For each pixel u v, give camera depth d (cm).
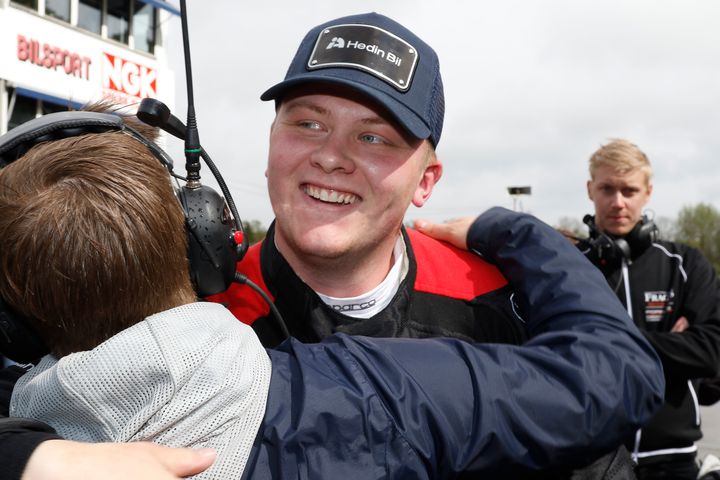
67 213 75
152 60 1552
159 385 73
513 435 89
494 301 137
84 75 1369
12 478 67
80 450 68
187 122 98
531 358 96
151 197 79
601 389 94
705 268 258
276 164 122
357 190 120
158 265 79
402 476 82
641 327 254
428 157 129
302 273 129
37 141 90
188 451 71
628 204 262
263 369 82
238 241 101
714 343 236
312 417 80
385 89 114
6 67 1205
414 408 85
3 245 77
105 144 82
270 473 78
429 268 139
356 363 88
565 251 124
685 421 242
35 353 87
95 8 1425
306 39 125
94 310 77
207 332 78
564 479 102
